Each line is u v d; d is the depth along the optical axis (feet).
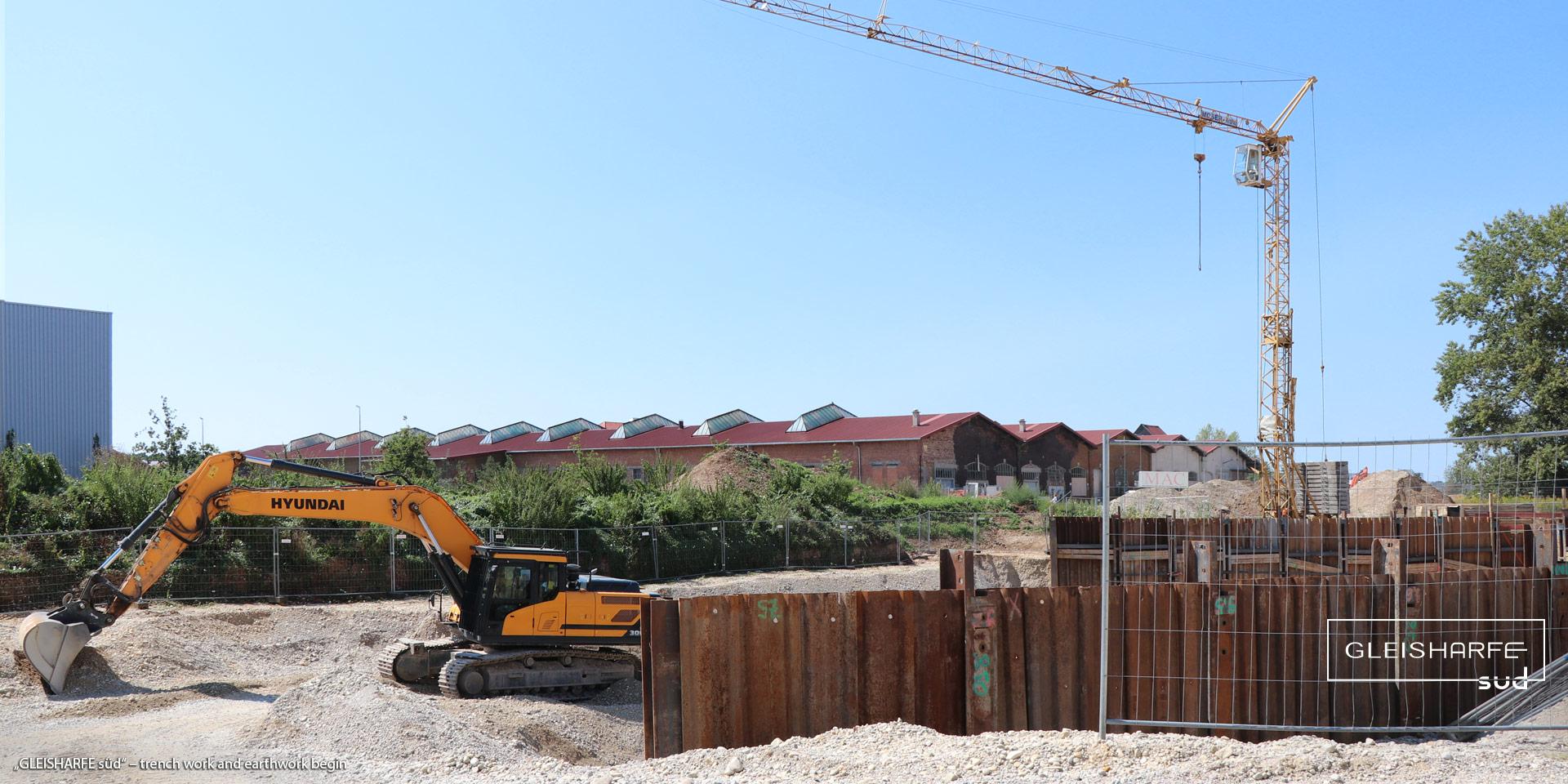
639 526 103.65
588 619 57.11
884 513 140.77
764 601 36.52
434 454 237.25
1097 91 188.14
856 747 32.40
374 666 67.21
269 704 50.88
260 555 81.97
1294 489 142.51
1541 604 39.34
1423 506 63.98
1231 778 27.20
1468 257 172.14
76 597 53.52
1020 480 193.67
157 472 90.79
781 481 140.05
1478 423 167.32
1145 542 57.21
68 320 152.66
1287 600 36.86
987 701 36.04
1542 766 27.43
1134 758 29.30
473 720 46.06
